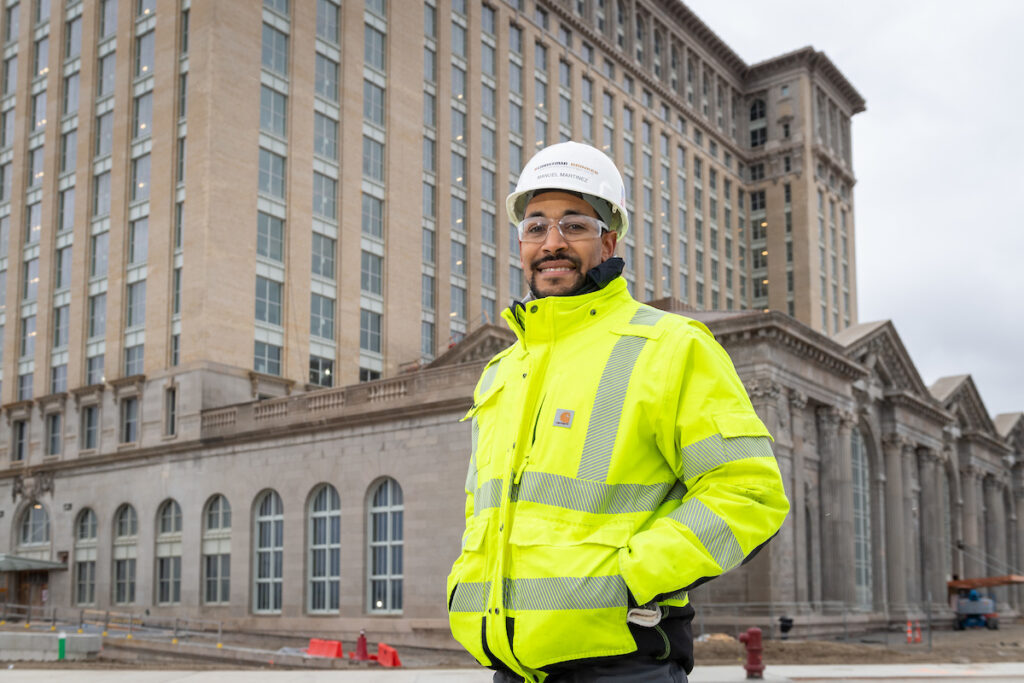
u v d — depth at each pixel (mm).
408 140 58500
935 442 64688
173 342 47000
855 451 55562
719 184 95000
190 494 44281
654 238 82625
